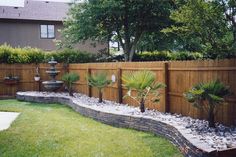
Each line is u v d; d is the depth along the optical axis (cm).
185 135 502
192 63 697
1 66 1521
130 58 1945
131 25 1894
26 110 1035
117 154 524
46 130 708
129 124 735
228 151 417
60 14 2564
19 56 1561
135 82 783
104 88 1150
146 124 688
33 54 1591
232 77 583
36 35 2475
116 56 2022
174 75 772
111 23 1869
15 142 601
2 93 1523
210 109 573
